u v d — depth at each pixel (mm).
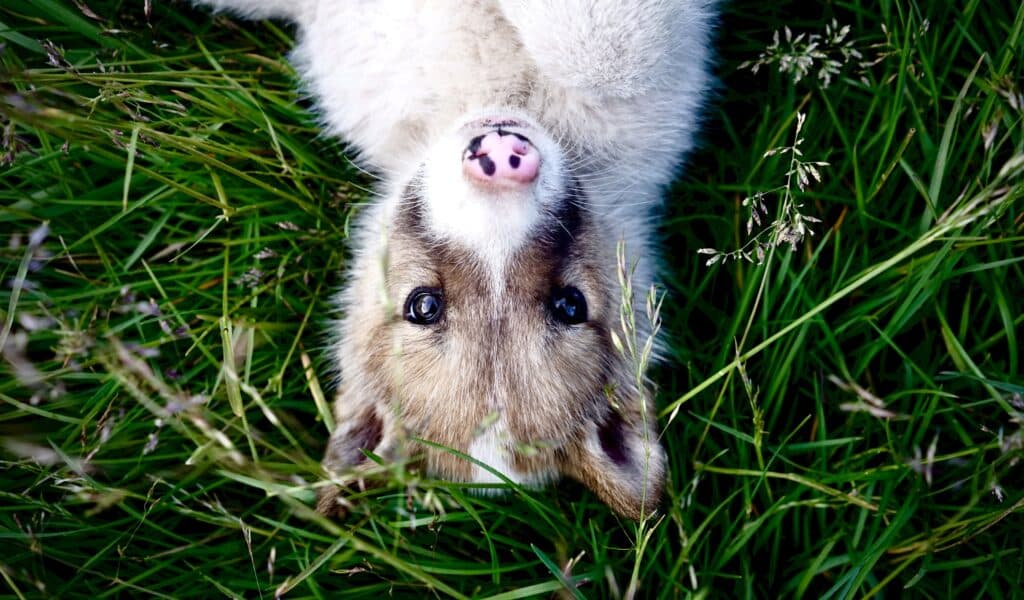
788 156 396
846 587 341
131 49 393
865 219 386
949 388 378
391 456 336
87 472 348
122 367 323
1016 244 377
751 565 370
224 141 394
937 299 382
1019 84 384
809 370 386
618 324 352
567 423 334
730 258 399
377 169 393
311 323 394
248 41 417
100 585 361
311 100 413
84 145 353
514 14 340
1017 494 346
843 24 416
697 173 418
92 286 379
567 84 346
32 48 375
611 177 373
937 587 364
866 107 406
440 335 324
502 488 337
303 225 399
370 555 355
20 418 365
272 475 332
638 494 334
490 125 338
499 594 328
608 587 362
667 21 342
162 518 373
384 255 295
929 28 399
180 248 395
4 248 345
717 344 391
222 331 352
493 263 313
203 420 300
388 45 361
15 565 347
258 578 364
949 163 385
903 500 360
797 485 363
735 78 421
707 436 379
